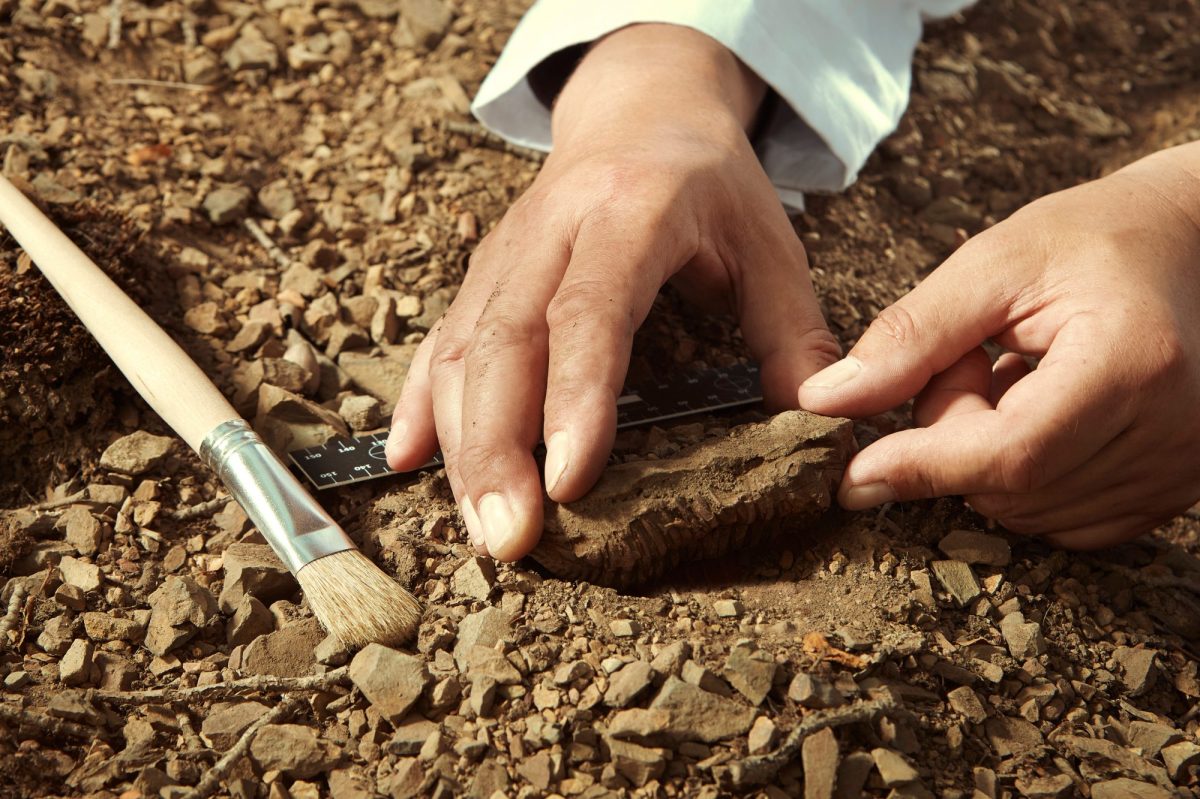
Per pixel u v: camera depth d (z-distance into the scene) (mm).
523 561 446
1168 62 779
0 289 488
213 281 543
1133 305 439
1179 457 447
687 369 523
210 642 434
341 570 431
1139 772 409
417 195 592
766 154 581
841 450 444
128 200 557
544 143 599
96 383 489
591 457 423
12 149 552
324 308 538
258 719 409
